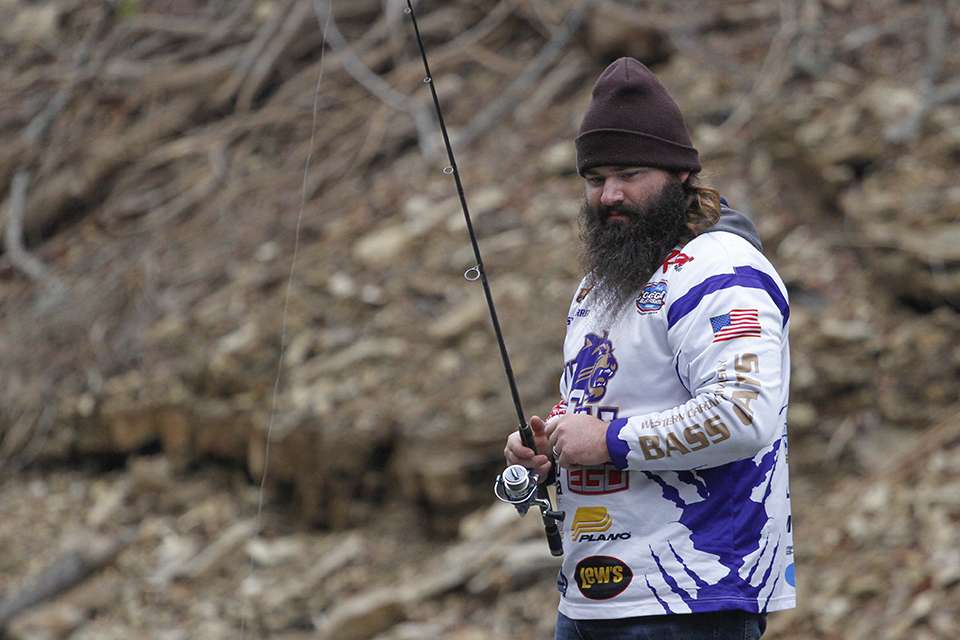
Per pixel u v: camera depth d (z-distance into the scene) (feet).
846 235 90.38
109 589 92.63
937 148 90.02
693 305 30.45
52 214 125.80
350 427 90.02
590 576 31.12
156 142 126.11
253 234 110.32
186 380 99.96
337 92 122.11
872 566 71.05
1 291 120.57
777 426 29.71
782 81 101.24
